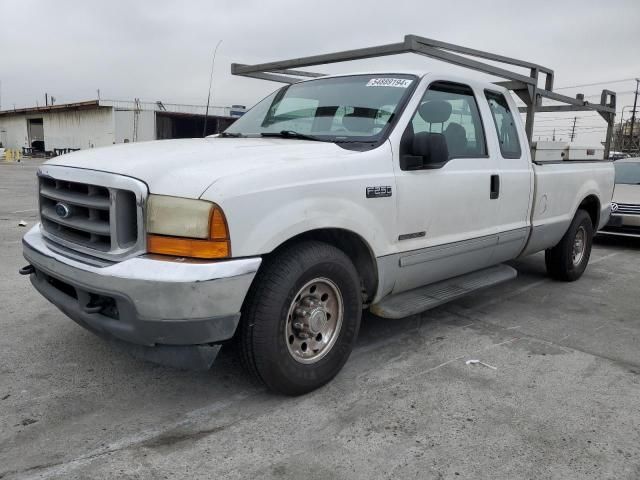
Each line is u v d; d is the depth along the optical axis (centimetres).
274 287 300
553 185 543
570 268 621
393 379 360
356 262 366
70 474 253
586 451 281
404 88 404
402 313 379
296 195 304
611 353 417
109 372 360
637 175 988
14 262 647
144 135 4319
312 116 421
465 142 441
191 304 268
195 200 271
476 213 440
